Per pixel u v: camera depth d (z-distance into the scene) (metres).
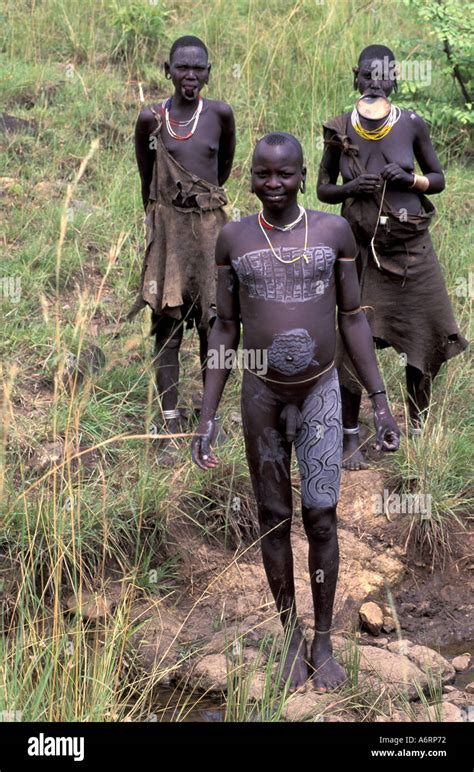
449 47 8.13
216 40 8.99
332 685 4.09
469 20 8.18
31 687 3.76
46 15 9.16
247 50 8.77
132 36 8.98
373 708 3.95
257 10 9.54
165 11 9.54
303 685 4.10
